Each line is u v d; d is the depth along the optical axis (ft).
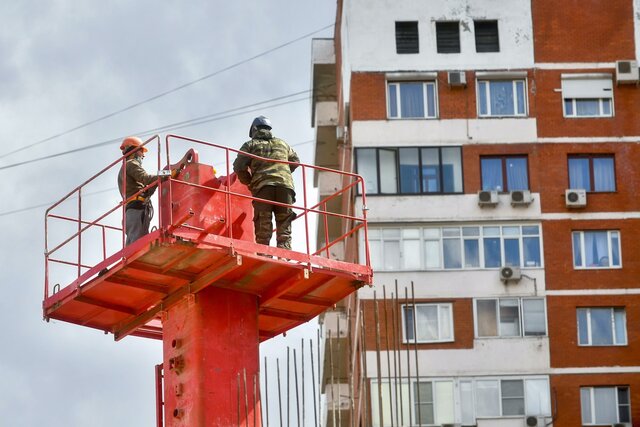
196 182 94.43
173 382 96.27
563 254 213.66
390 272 210.79
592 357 208.54
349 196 218.59
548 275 212.43
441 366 206.08
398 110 219.00
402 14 222.69
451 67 221.05
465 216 214.48
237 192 97.76
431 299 209.67
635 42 222.89
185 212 93.76
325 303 101.81
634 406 206.18
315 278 98.37
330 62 264.31
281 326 104.47
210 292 96.68
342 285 99.91
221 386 95.25
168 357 96.99
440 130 218.59
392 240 213.05
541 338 208.95
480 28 223.30
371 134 217.77
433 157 217.36
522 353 207.92
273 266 95.81
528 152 218.38
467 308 209.77
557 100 220.84
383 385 199.52
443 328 208.54
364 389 98.68
